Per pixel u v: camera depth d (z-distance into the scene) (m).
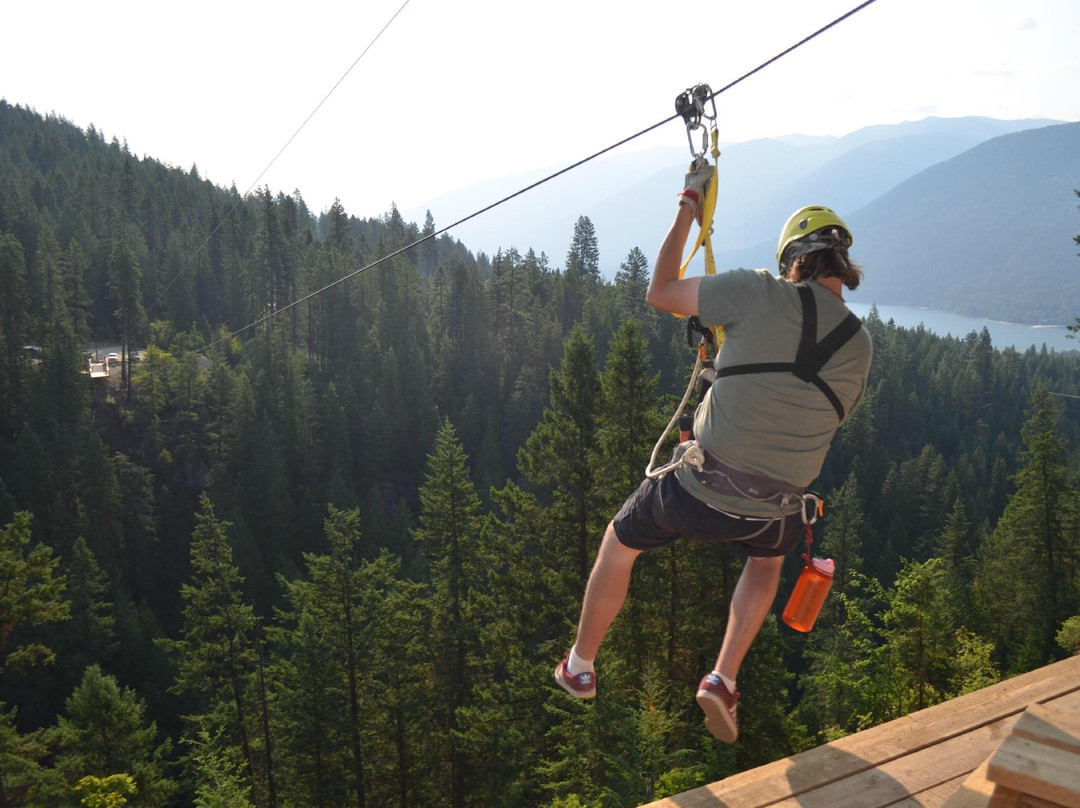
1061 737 1.65
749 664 20.16
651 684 17.02
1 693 51.94
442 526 30.05
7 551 21.14
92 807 22.31
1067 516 37.53
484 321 123.81
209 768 23.41
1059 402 164.38
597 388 25.91
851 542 58.66
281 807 29.61
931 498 91.69
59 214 150.50
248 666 37.91
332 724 27.58
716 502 2.34
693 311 2.41
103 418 102.50
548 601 26.05
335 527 30.09
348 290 126.06
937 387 153.00
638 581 22.80
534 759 23.73
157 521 82.69
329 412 94.19
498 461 93.38
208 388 99.00
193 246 152.25
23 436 76.19
